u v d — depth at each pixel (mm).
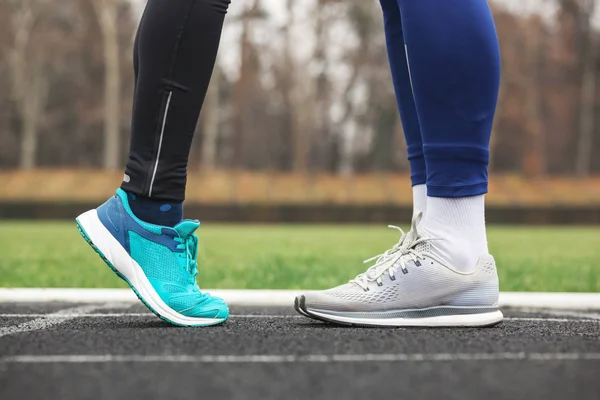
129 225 1715
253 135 34719
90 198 18250
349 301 1764
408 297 1771
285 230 14039
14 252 6227
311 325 1789
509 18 28141
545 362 1221
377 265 1827
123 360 1218
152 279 1709
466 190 1757
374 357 1258
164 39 1648
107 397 964
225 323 1819
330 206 17672
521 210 17719
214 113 27125
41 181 19500
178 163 1730
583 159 32094
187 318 1720
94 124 32219
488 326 1794
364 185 20328
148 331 1598
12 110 31094
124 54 29016
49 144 32625
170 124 1691
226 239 9797
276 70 28766
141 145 1713
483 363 1209
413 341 1444
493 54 1693
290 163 34469
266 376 1098
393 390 1013
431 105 1721
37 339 1440
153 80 1669
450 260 1772
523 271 4309
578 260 5730
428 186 1791
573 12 29484
